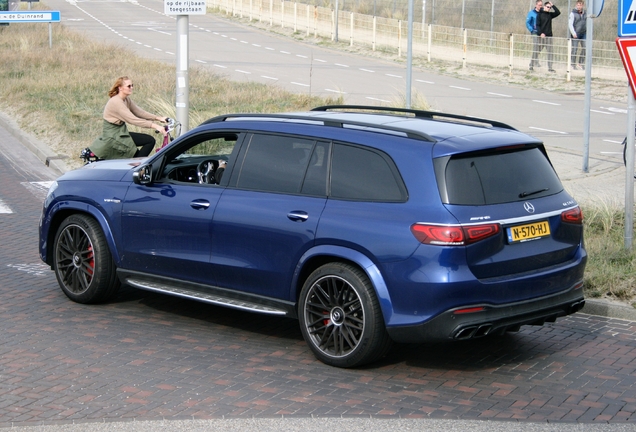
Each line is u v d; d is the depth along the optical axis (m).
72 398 5.89
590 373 6.54
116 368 6.49
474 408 5.79
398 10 49.34
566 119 22.78
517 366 6.68
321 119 6.95
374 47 41.00
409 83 15.27
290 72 31.78
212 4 64.38
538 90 29.56
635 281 8.43
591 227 10.43
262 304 7.04
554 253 6.58
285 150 6.99
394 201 6.31
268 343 7.19
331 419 5.55
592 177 14.78
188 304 8.31
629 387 6.25
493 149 6.44
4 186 14.53
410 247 6.12
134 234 7.74
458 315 6.07
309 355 6.90
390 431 5.36
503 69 34.12
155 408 5.71
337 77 30.75
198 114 19.12
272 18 52.16
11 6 43.53
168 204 7.48
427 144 6.36
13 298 8.34
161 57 35.19
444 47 37.50
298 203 6.75
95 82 24.50
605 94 28.48
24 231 11.37
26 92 23.36
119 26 50.34
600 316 8.07
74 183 8.21
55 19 32.41
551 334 7.52
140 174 7.62
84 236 8.09
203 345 7.09
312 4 53.38
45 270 9.44
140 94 22.16
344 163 6.65
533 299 6.41
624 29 9.10
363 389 6.14
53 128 19.06
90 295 8.05
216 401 5.85
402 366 6.66
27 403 5.79
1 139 19.22
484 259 6.15
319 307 6.64
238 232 7.02
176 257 7.45
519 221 6.34
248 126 7.25
